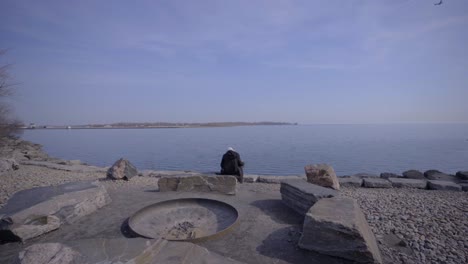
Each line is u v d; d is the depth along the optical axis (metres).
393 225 5.18
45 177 9.74
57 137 71.88
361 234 3.74
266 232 4.80
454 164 21.89
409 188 8.32
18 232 4.36
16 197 5.39
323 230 3.99
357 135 75.75
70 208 5.25
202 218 5.66
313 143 45.41
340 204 4.67
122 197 6.99
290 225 5.13
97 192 6.05
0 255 3.97
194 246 3.70
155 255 3.40
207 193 7.43
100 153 30.42
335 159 24.97
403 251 4.21
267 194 7.50
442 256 4.01
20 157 17.44
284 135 76.69
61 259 3.02
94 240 3.53
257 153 29.98
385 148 35.53
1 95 13.70
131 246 3.38
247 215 5.66
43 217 4.75
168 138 64.06
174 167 20.50
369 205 6.43
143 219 5.39
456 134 81.31
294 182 6.39
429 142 46.75
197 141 51.47
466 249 4.21
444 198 7.05
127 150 33.62
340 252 3.86
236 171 9.27
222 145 41.50
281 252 4.08
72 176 10.07
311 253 4.04
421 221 5.33
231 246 4.27
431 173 9.60
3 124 18.94
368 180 8.67
